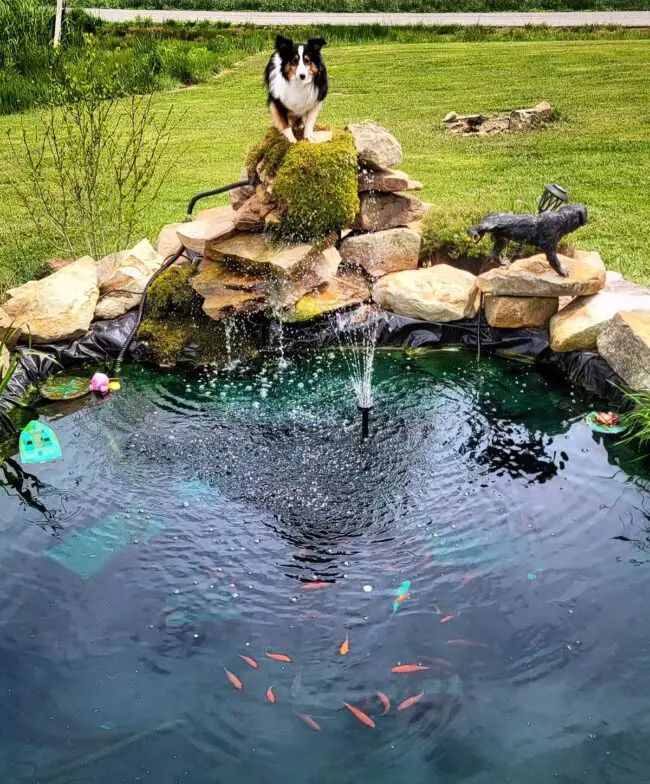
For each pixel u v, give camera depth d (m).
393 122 12.40
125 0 27.14
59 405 5.29
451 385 5.39
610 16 22.50
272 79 6.02
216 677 3.11
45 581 3.63
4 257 7.27
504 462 4.50
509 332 5.79
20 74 14.90
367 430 4.82
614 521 3.98
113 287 6.17
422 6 25.28
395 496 4.22
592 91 13.63
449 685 3.04
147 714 2.95
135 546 3.87
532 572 3.63
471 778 2.67
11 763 2.75
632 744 2.77
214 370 5.69
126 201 8.62
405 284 5.99
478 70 15.89
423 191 8.59
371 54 18.06
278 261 5.67
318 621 3.38
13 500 4.26
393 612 3.42
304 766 2.73
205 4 26.67
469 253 6.43
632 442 4.68
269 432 4.86
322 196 5.78
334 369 5.65
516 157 10.02
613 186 8.60
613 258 6.68
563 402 5.15
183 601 3.51
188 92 15.74
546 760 2.73
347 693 3.02
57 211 7.75
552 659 3.14
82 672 3.13
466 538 3.88
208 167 10.35
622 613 3.37
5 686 3.06
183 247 6.31
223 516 4.09
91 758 2.77
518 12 24.17
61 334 5.78
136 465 4.56
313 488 4.31
